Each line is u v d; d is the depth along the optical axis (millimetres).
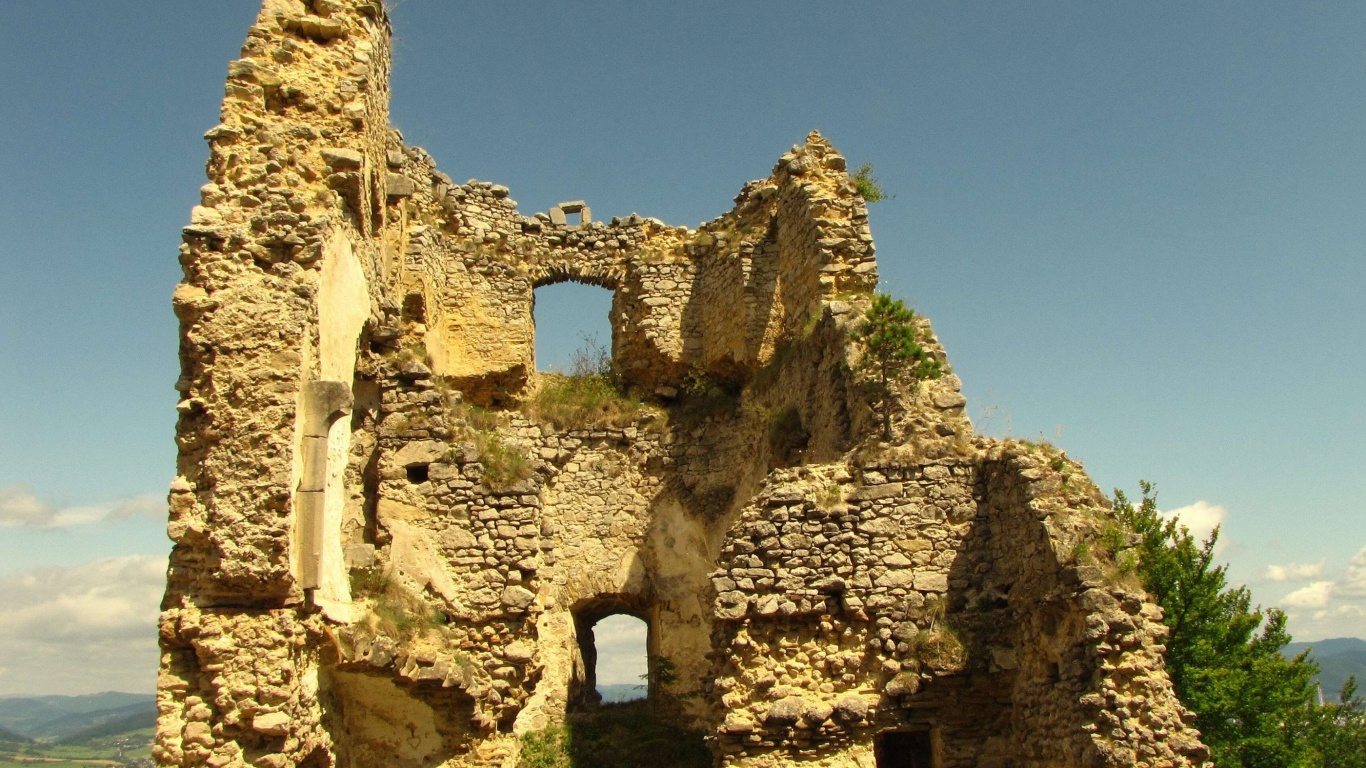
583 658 21453
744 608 13945
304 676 11641
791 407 18766
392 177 16797
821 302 17484
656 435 21188
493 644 14711
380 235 15797
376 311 15492
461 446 15422
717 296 22109
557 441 20781
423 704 14117
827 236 17906
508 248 22672
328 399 11867
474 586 14852
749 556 14156
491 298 22078
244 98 12844
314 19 13789
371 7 14398
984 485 14398
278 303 11766
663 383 22719
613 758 17375
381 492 15109
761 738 13555
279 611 11062
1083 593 11703
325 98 13539
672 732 18219
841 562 14078
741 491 20109
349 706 13844
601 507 20625
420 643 13953
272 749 10781
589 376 22672
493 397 21953
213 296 11625
